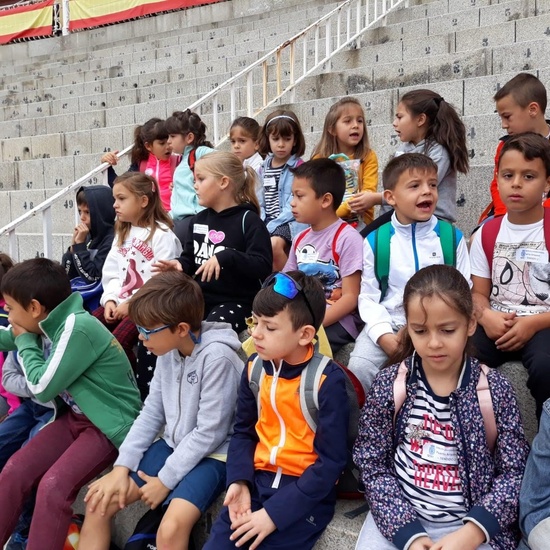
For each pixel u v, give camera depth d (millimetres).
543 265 2477
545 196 2912
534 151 2422
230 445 2410
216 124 5453
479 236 2660
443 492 2084
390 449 2209
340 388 2256
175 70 10023
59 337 2803
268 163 4230
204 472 2455
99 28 14508
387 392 2189
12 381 3053
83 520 2852
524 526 1945
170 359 2664
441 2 7660
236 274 3156
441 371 2133
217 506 2498
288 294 2234
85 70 12422
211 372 2516
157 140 4770
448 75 5898
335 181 2988
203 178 3260
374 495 2117
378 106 5477
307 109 5754
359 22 7520
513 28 6168
